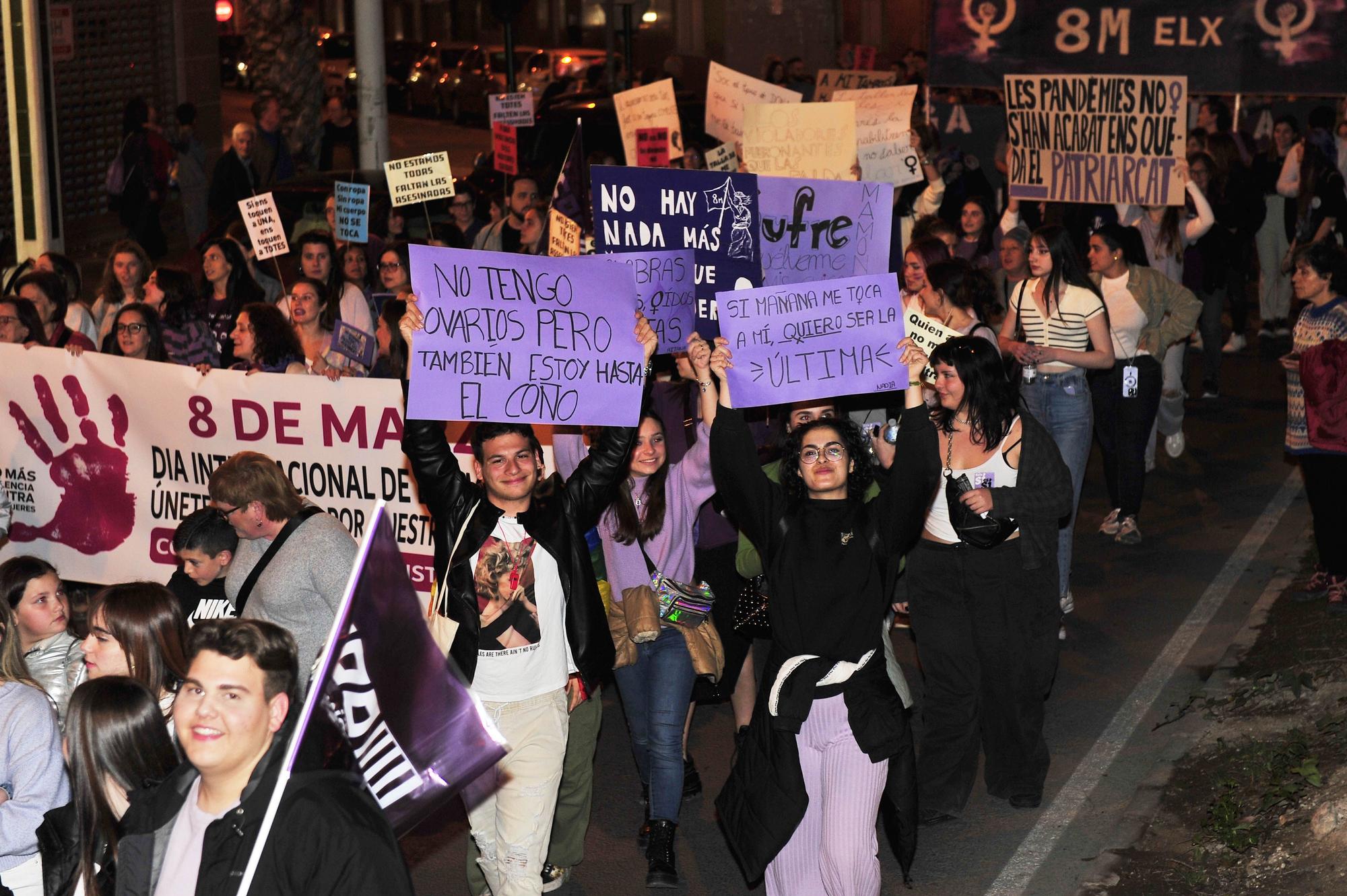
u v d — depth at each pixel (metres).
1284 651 7.23
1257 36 9.78
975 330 7.12
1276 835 5.40
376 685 3.28
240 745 3.09
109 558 7.83
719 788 6.45
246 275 9.38
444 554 4.83
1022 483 5.74
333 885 2.97
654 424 5.45
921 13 32.59
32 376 7.76
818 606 4.72
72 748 3.77
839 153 8.62
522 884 4.76
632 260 5.84
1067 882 5.41
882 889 5.44
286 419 7.28
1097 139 9.15
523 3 17.14
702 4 37.88
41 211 11.37
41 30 11.16
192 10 24.47
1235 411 12.45
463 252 4.97
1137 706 6.95
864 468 4.89
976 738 5.96
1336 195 13.76
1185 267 12.36
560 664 4.82
